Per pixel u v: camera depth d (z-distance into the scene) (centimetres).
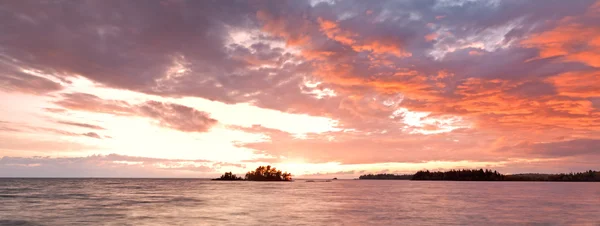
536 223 4647
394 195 11362
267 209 6334
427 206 7038
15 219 4912
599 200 8850
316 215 5438
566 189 17500
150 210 6103
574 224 4559
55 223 4556
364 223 4619
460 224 4550
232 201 8319
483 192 13812
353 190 16100
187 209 6297
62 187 17788
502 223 4641
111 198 9331
